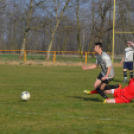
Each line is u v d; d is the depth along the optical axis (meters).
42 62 43.53
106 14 56.62
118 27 51.31
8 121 9.60
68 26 55.50
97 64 13.55
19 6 54.69
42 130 8.56
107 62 12.71
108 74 12.72
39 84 20.47
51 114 10.62
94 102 13.27
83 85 20.14
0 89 17.58
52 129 8.67
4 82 21.45
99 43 13.09
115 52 50.28
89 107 11.95
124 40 50.59
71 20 55.66
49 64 42.41
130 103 12.83
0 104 12.51
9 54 52.97
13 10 55.09
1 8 54.78
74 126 9.01
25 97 13.36
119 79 25.44
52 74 28.50
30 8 54.25
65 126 9.01
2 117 10.12
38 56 47.12
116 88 13.41
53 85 19.95
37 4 54.09
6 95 15.26
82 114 10.66
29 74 28.11
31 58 46.06
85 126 9.02
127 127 8.95
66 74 28.75
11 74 27.78
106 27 56.94
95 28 57.22
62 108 11.74
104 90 13.30
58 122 9.48
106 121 9.65
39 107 11.91
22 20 55.09
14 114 10.59
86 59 44.84
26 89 17.73
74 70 34.00
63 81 22.62
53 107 11.95
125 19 51.53
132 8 51.34
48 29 54.81
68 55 45.12
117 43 50.78
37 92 16.45
